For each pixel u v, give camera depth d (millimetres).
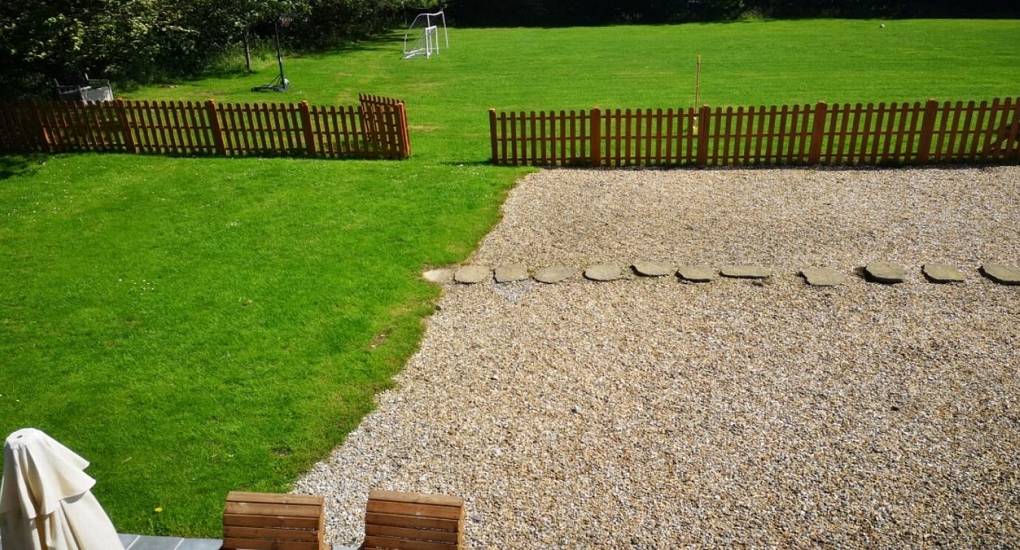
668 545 5176
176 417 6926
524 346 8078
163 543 5328
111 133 16594
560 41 40125
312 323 8594
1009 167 13148
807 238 10430
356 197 12820
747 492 5656
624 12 54688
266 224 11703
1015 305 8289
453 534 4457
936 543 5074
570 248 10578
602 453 6219
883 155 13781
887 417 6473
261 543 4535
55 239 11609
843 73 25438
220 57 29625
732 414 6648
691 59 30906
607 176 13828
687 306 8758
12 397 7359
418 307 9031
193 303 9172
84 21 18781
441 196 12727
